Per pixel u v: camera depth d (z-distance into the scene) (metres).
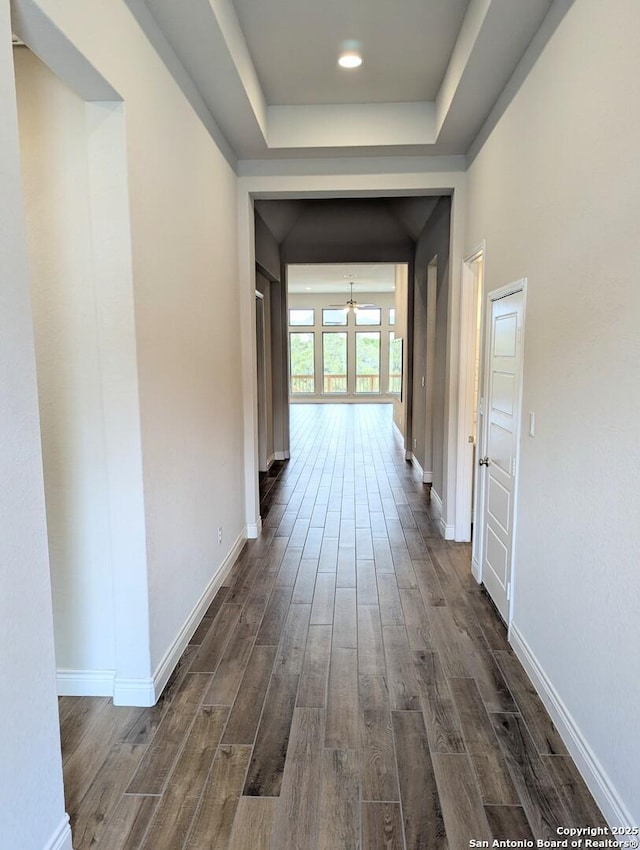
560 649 2.06
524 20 2.22
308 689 2.37
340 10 2.59
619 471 1.59
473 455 4.21
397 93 3.46
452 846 1.60
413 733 2.08
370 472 6.79
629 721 1.54
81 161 2.02
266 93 3.46
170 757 1.96
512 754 1.96
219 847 1.60
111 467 2.12
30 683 1.39
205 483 3.07
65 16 1.55
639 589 1.49
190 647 2.72
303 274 11.59
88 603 2.26
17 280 1.33
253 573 3.66
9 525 1.31
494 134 3.02
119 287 2.01
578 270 1.88
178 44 2.43
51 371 2.12
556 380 2.09
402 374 8.51
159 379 2.31
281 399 7.59
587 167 1.80
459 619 3.00
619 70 1.58
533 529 2.37
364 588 3.42
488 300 3.20
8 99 1.29
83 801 1.77
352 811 1.73
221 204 3.41
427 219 5.55
